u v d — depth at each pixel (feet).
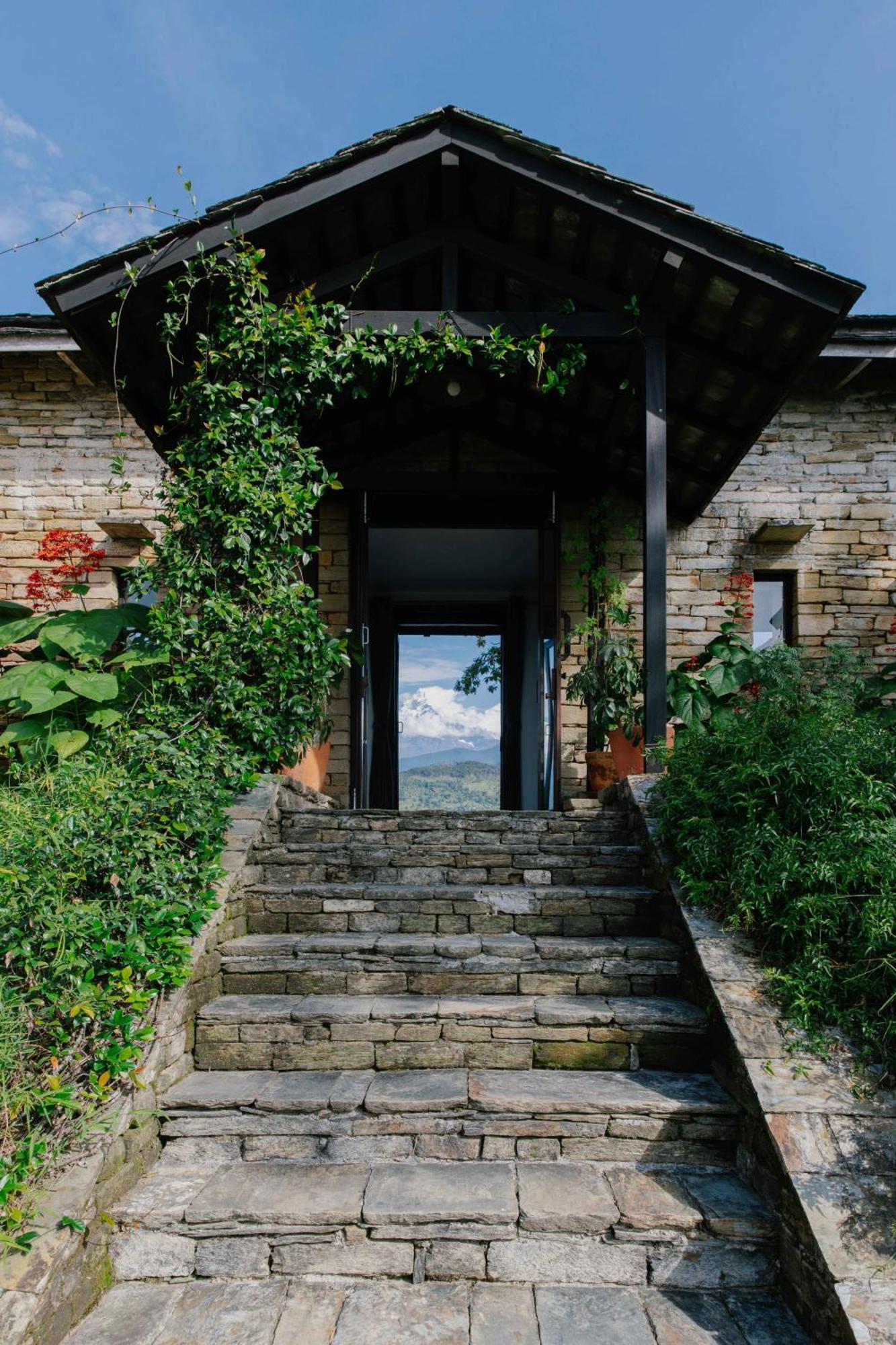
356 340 13.97
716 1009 8.32
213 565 13.51
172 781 10.31
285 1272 6.60
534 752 28.25
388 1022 8.77
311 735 14.32
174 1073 8.25
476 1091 7.91
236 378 13.89
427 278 16.76
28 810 8.93
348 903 10.74
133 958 7.91
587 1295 6.43
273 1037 8.75
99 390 21.01
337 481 14.21
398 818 12.66
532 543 24.16
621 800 13.44
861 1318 5.35
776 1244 6.61
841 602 20.57
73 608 20.49
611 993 9.50
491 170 13.30
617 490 20.80
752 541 20.67
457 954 9.68
